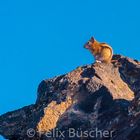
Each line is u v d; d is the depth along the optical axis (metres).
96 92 59.50
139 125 51.56
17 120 61.59
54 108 59.06
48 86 62.75
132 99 57.91
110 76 62.38
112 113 56.31
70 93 60.38
